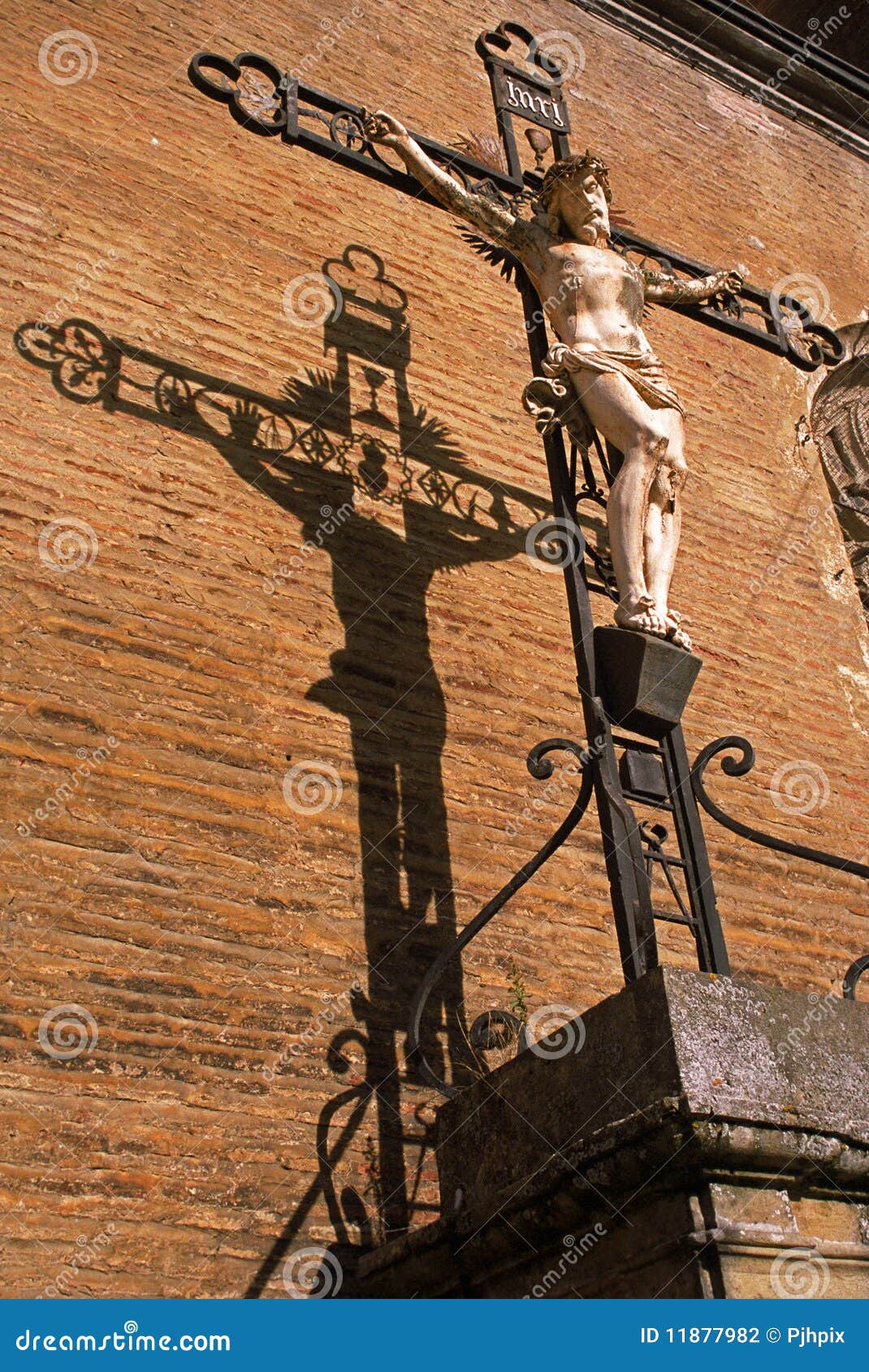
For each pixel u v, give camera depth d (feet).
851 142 43.42
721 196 38.81
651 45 40.73
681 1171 14.40
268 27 32.09
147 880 19.70
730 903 26.00
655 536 20.31
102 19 29.50
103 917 19.08
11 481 22.21
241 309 26.86
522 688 25.45
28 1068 17.51
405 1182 19.26
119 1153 17.51
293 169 29.81
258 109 23.04
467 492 27.32
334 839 21.59
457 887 22.36
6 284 24.35
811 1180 15.06
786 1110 14.90
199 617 22.57
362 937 20.95
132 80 28.89
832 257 39.83
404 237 30.45
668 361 34.04
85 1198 17.02
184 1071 18.49
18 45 27.96
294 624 23.44
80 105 27.81
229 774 21.26
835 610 32.48
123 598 22.02
